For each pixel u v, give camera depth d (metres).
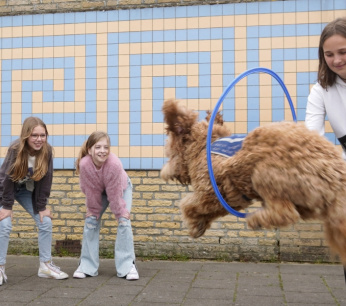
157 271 5.45
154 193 6.10
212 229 6.02
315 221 2.02
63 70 6.31
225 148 2.13
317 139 1.96
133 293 4.47
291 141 1.92
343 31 2.32
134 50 6.15
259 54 5.92
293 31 5.86
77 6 6.29
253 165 1.95
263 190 1.92
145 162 6.12
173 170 2.30
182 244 6.07
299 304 4.13
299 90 5.85
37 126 4.53
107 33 6.22
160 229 6.09
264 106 5.89
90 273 5.12
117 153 6.17
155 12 6.11
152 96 6.12
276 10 5.89
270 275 5.27
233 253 5.99
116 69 6.20
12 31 6.44
